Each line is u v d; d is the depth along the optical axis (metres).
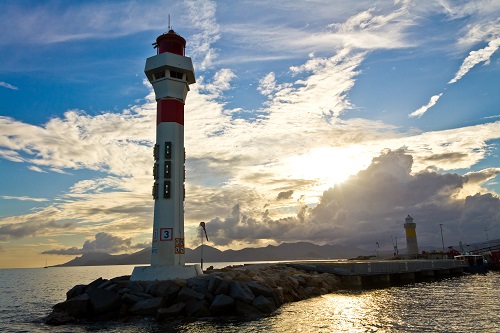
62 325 36.41
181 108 52.06
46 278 191.75
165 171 49.09
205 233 56.69
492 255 102.56
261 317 36.12
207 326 32.84
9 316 47.47
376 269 62.41
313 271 64.88
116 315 38.16
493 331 28.41
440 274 80.62
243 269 62.19
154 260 46.94
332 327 31.28
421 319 33.28
